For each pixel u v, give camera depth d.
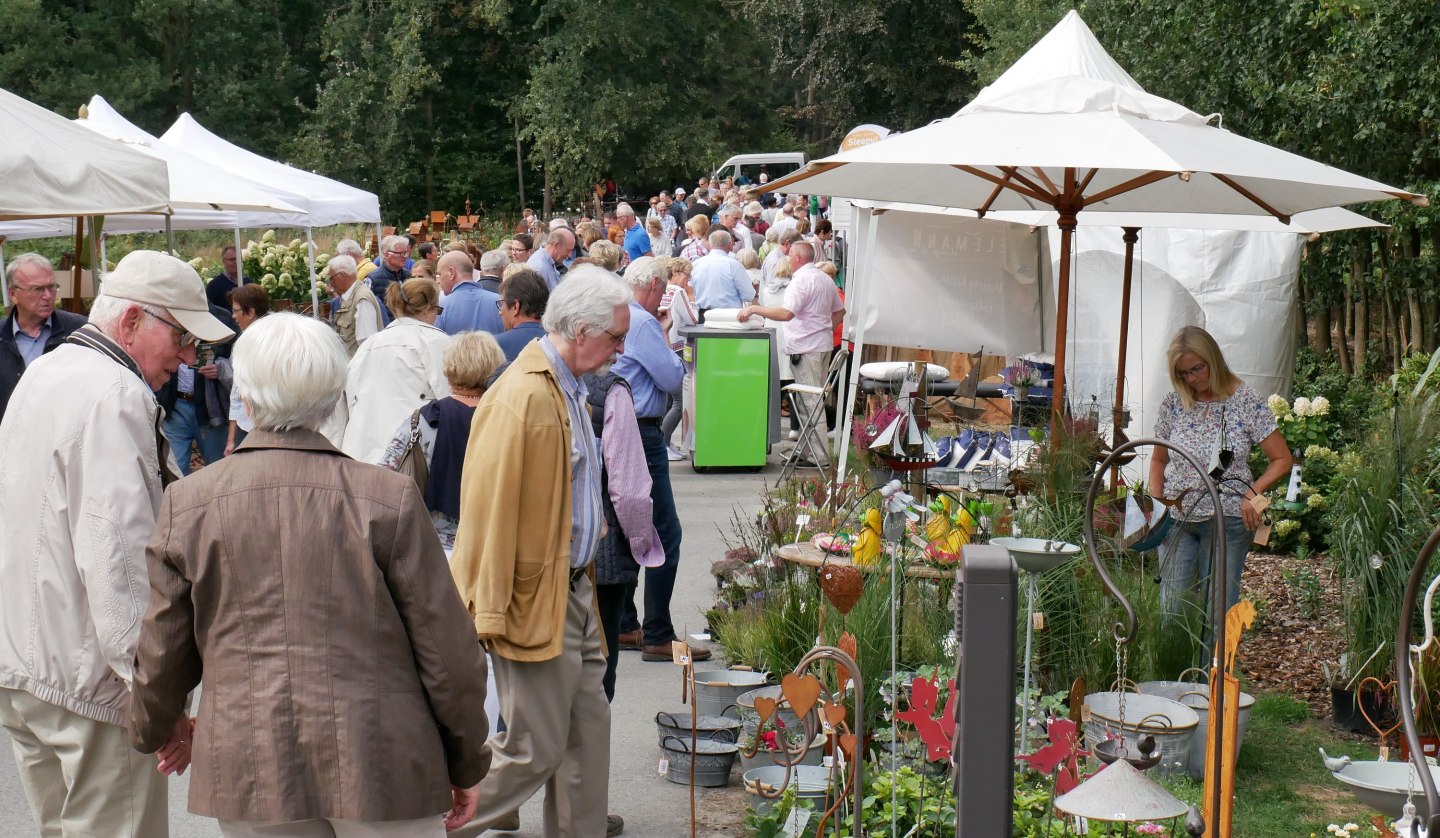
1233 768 3.29
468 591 3.78
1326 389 9.62
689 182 43.69
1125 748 3.71
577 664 3.99
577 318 3.92
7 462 3.30
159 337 3.42
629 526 4.80
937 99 43.12
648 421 6.41
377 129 41.97
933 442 6.96
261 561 2.57
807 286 11.90
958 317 9.60
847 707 4.86
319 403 2.67
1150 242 9.59
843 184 6.59
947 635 5.21
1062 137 5.20
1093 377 9.30
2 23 36.22
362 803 2.53
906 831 4.12
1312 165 5.42
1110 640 5.27
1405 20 8.55
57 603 3.26
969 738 2.52
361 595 2.58
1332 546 5.86
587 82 41.38
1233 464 5.59
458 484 4.72
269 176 14.09
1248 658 6.46
